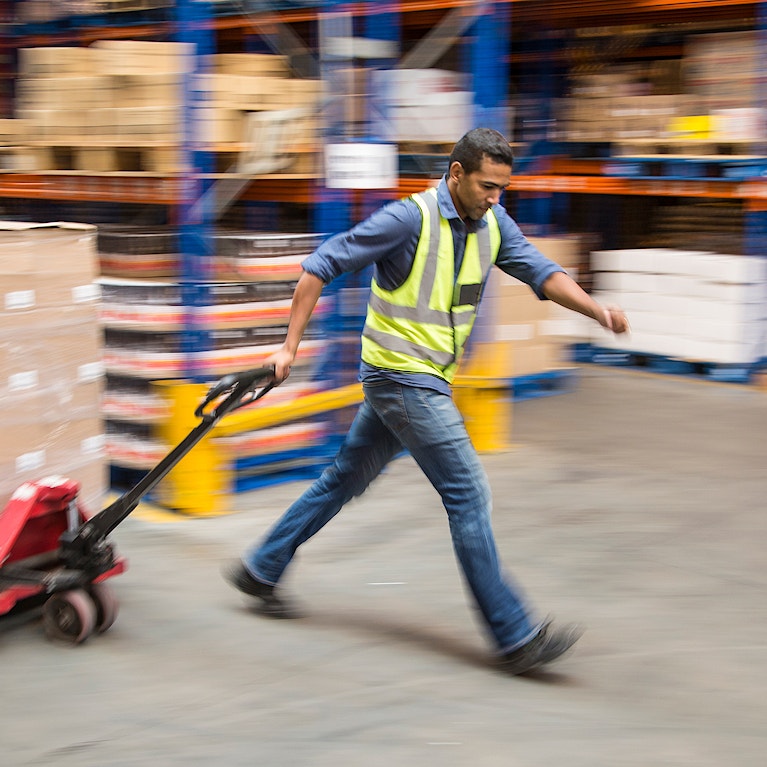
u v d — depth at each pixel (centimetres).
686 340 835
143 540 478
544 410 739
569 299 362
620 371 868
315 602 416
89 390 405
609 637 387
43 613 374
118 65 526
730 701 340
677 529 504
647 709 334
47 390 385
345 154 547
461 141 343
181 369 521
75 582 365
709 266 815
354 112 620
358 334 614
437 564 456
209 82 515
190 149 500
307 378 572
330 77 568
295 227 761
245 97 530
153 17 590
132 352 523
